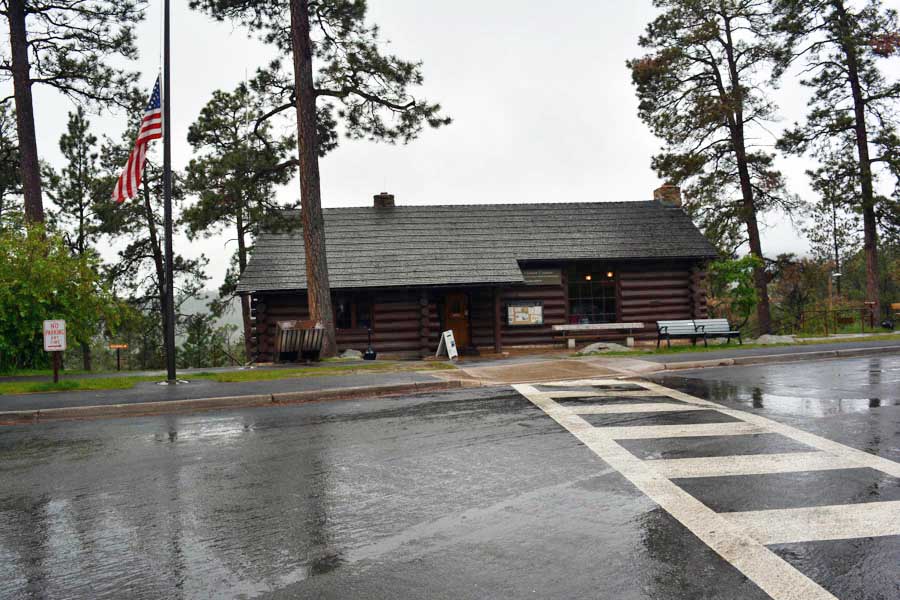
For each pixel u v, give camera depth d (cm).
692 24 2470
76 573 416
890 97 2680
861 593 364
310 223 1827
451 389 1188
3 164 2514
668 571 396
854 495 529
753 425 794
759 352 1588
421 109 1841
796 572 391
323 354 1820
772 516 486
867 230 2791
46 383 1242
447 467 641
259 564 423
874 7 2573
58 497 576
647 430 780
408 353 2233
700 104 2406
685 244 2375
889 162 2702
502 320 2317
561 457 666
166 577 407
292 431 830
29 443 811
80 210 3086
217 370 1588
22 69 1908
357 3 1769
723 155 2564
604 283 2380
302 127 1806
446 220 2497
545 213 2556
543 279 2327
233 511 527
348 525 489
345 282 2152
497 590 376
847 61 2645
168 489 591
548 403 988
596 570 400
